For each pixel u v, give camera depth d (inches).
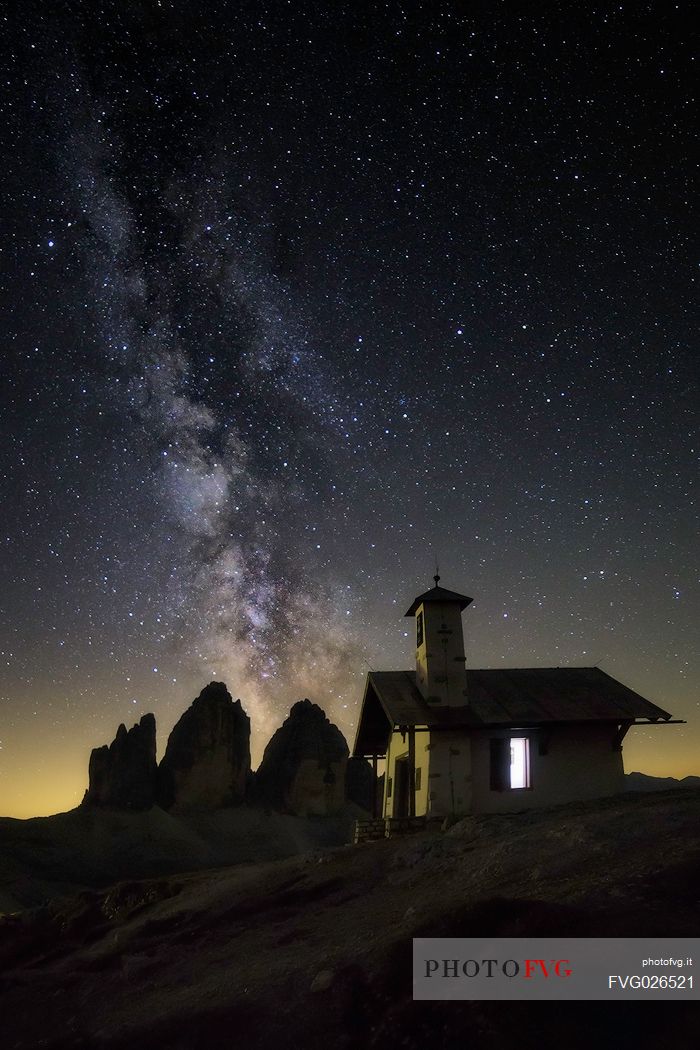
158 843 3506.4
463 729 728.3
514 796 715.4
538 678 844.6
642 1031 192.4
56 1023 320.8
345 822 4136.3
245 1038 247.0
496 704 769.6
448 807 702.5
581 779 730.2
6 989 383.9
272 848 3703.3
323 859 525.3
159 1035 265.0
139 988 336.2
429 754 719.7
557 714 745.6
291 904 433.4
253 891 475.5
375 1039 222.2
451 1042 207.5
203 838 3713.1
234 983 301.0
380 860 488.7
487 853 418.6
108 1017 305.1
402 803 812.6
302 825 4020.7
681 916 245.8
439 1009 223.5
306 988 270.4
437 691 768.3
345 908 399.5
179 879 569.3
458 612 804.0
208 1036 254.8
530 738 737.0
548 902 270.1
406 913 336.8
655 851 330.0
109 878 3095.5
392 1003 239.1
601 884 293.4
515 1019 206.5
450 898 348.2
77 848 3321.9
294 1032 241.0
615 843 361.1
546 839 407.5
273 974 297.4
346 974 267.9
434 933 277.6
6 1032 326.0
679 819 378.9
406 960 260.2
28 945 485.7
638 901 264.7
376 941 298.8
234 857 3575.3
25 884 2783.0
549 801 717.3
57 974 393.7
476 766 722.2
